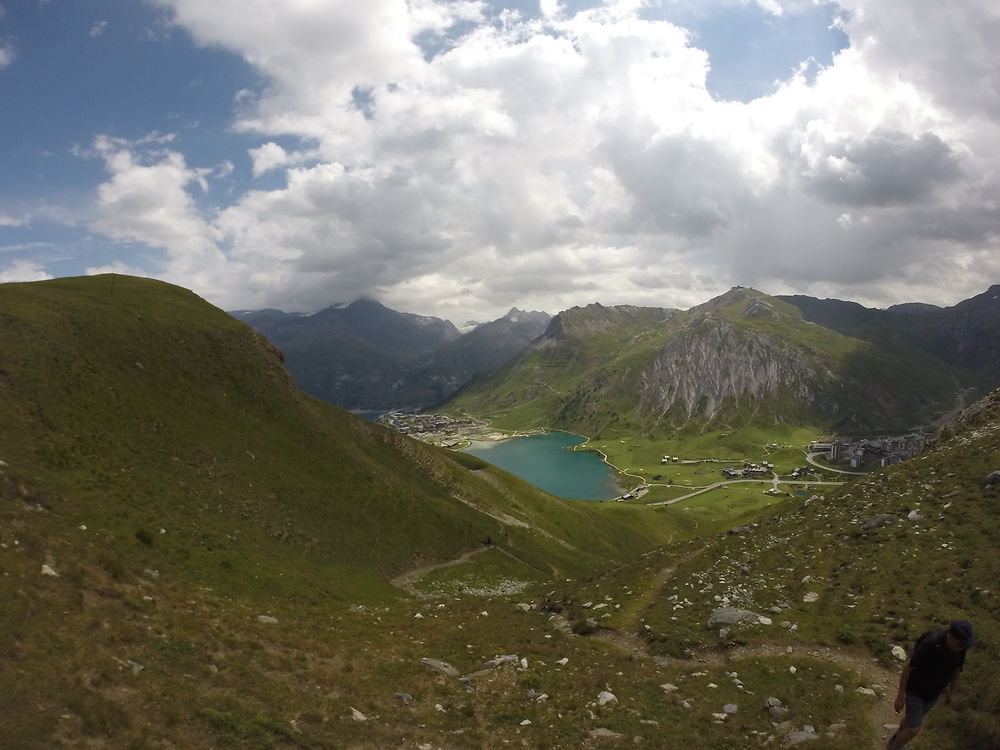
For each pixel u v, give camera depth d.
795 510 57.25
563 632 36.50
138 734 16.41
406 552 79.69
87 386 65.06
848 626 28.48
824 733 19.47
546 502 148.25
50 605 22.56
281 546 60.44
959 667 13.85
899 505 43.66
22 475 42.75
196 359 90.44
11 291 79.56
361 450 109.94
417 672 28.17
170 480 59.12
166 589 31.77
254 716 19.28
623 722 21.64
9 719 15.04
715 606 35.38
